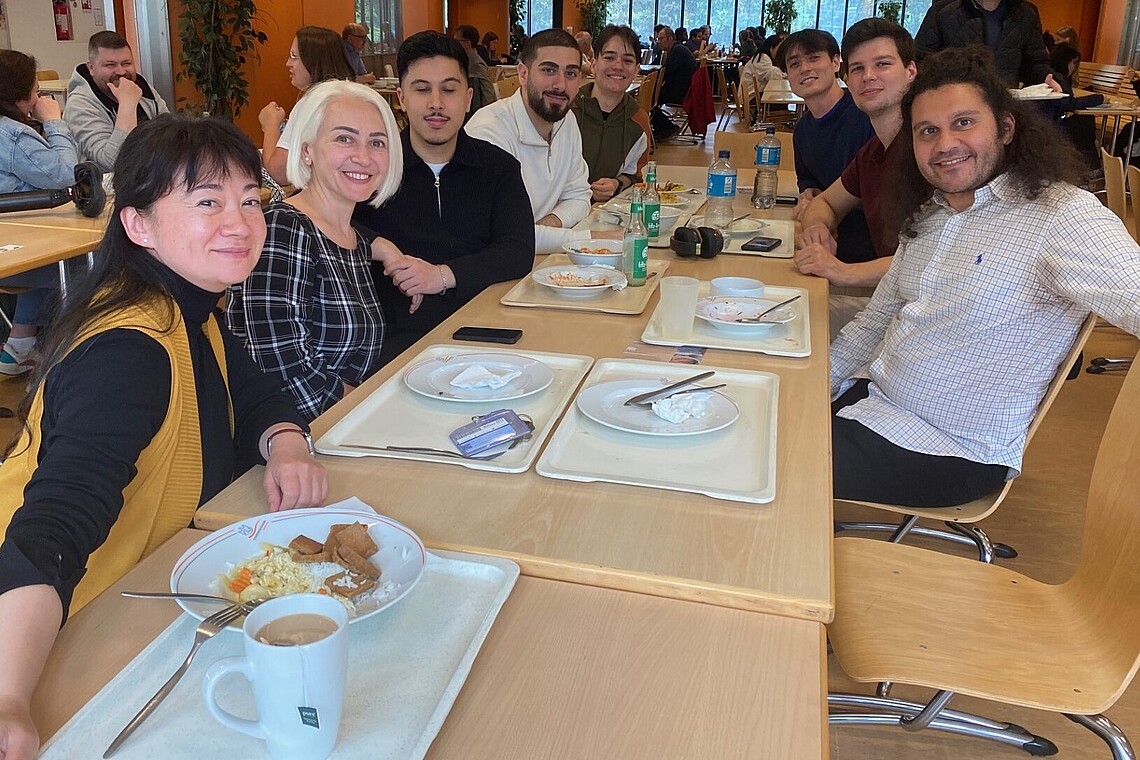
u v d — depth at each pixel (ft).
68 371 3.34
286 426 4.18
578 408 4.58
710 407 4.61
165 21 22.47
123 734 2.37
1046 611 4.80
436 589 3.08
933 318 6.20
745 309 6.42
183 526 3.75
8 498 3.58
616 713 2.52
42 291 11.40
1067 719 6.18
